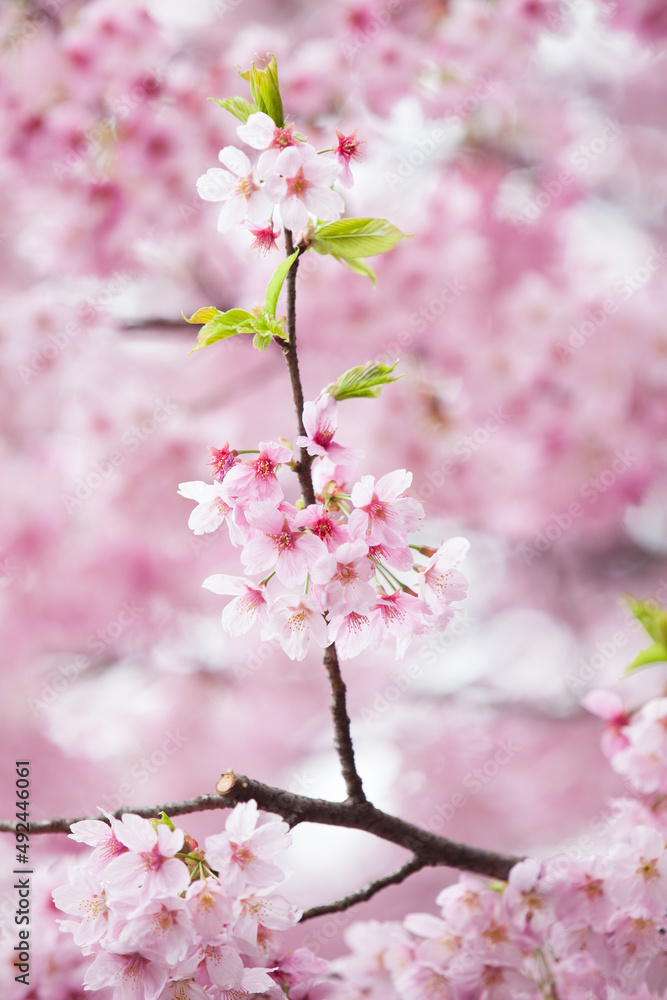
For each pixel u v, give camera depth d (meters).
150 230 4.02
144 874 1.33
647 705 1.90
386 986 1.83
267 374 5.07
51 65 3.59
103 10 3.60
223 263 4.86
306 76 3.79
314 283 4.51
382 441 4.66
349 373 1.45
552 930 1.69
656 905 1.64
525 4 3.84
